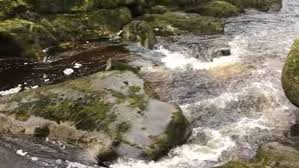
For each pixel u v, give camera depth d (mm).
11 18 24125
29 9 24969
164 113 15336
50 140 15367
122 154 14266
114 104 15750
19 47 22359
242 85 18953
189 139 15383
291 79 15523
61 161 14391
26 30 22797
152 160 14164
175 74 20234
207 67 21109
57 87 17219
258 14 31953
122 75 17656
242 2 33250
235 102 17594
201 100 17750
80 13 26297
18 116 16016
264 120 16625
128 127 14781
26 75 20484
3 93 18500
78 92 16547
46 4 25453
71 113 15672
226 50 22562
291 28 27703
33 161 14383
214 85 19078
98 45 24438
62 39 24797
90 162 14352
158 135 14578
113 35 26125
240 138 15430
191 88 18844
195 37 25625
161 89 18719
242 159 14234
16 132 15758
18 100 16734
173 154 14555
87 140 14875
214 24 27000
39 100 16516
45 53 23016
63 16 25828
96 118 15258
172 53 23047
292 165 13055
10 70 21109
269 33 26531
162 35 25875
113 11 27141
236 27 28109
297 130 15945
